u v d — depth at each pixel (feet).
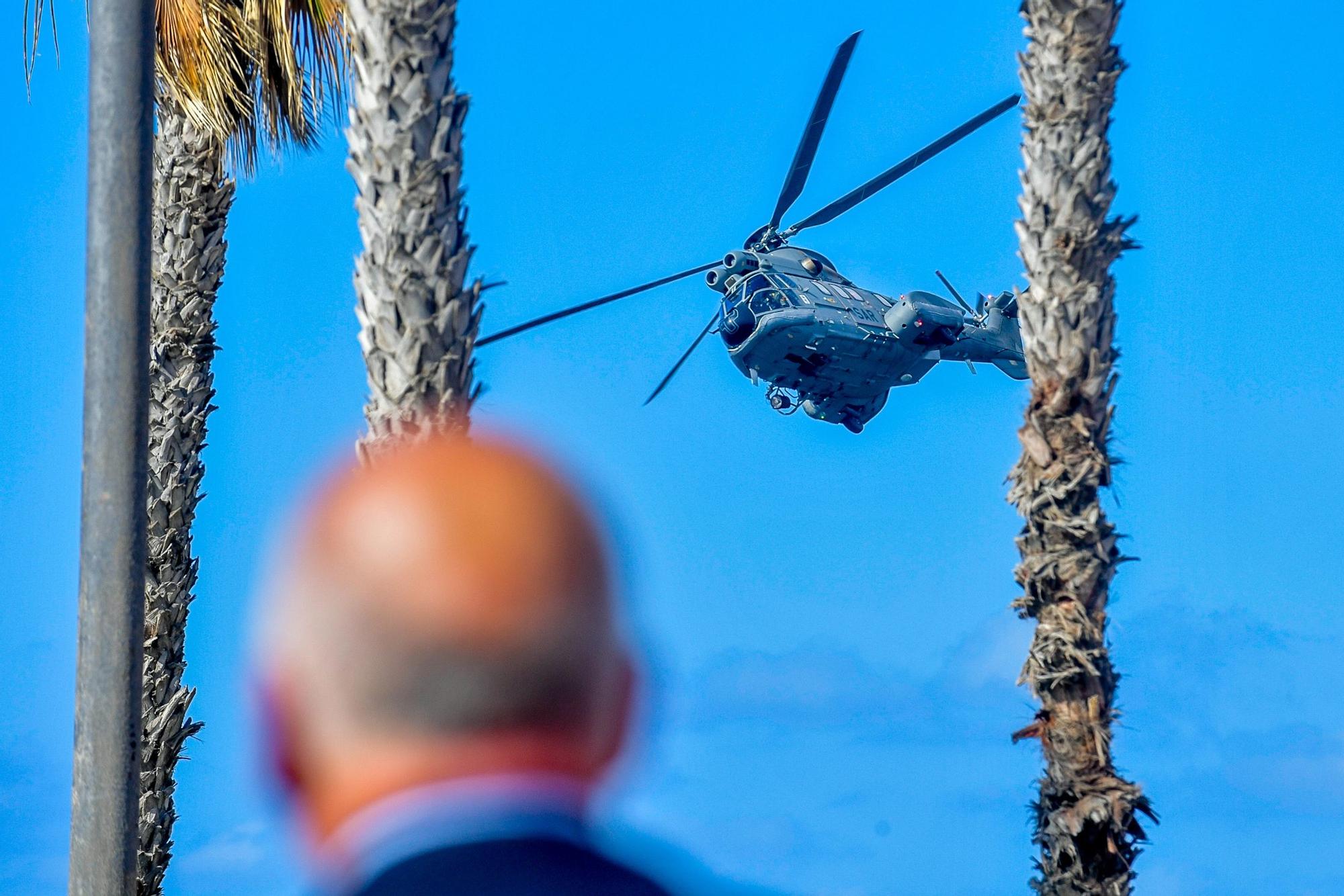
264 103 116.98
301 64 114.83
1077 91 93.71
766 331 301.63
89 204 60.95
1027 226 93.81
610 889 9.29
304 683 9.96
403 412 85.40
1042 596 89.56
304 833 9.98
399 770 9.73
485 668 9.82
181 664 111.55
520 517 10.36
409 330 85.92
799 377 316.19
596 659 10.25
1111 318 92.79
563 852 9.52
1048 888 87.30
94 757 59.26
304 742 9.91
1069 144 93.04
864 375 322.55
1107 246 92.99
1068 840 86.43
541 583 10.19
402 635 9.82
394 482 10.50
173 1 109.81
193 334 114.62
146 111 61.46
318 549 10.34
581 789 9.99
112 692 59.62
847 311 313.94
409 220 86.79
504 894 9.02
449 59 89.97
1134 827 87.15
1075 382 91.09
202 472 114.11
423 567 10.02
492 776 9.78
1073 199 92.43
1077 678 88.22
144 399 60.95
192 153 115.44
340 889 9.52
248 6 112.06
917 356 327.26
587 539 10.61
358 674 9.81
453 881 9.11
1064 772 87.20
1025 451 91.61
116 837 59.31
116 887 59.16
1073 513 89.81
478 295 88.74
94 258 60.54
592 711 10.15
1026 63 95.86
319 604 10.05
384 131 87.56
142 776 107.96
